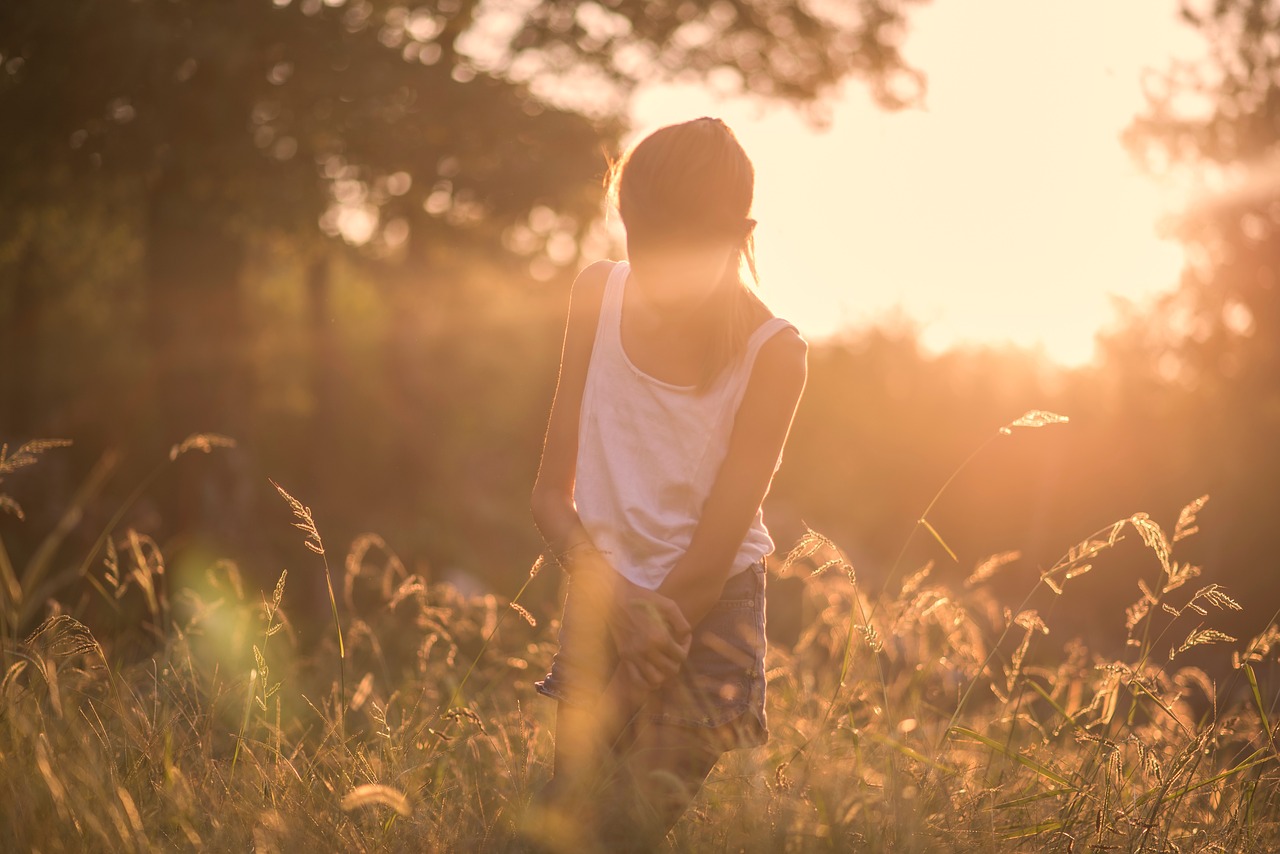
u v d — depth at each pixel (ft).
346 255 41.06
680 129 7.76
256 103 29.04
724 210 7.66
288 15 28.04
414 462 72.13
